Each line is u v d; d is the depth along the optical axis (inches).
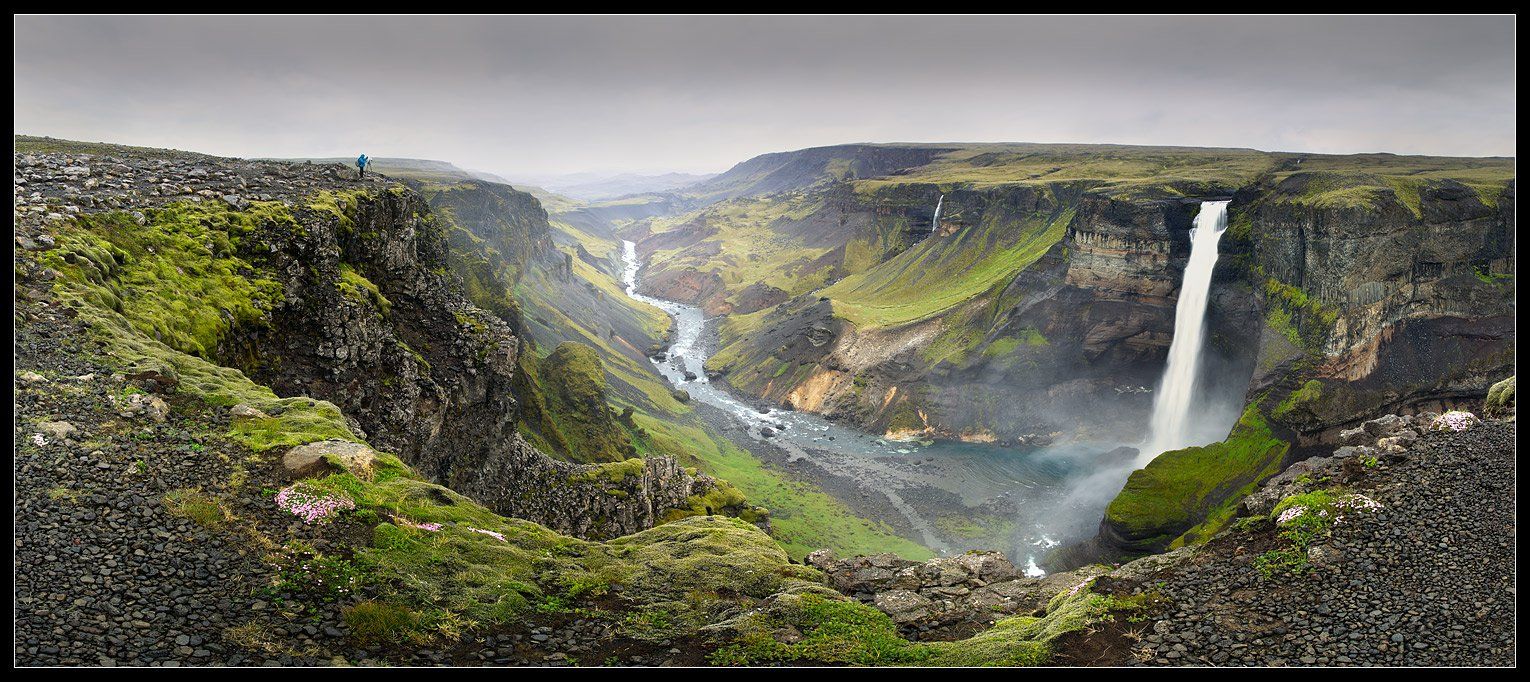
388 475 953.5
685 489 2667.3
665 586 943.0
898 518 4862.2
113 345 1014.4
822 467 5856.3
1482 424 1298.0
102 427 855.1
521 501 2116.1
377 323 1625.2
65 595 623.8
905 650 804.6
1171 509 3924.7
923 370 7411.4
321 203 1674.5
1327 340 5004.9
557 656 725.9
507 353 2089.1
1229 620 851.4
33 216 1208.8
